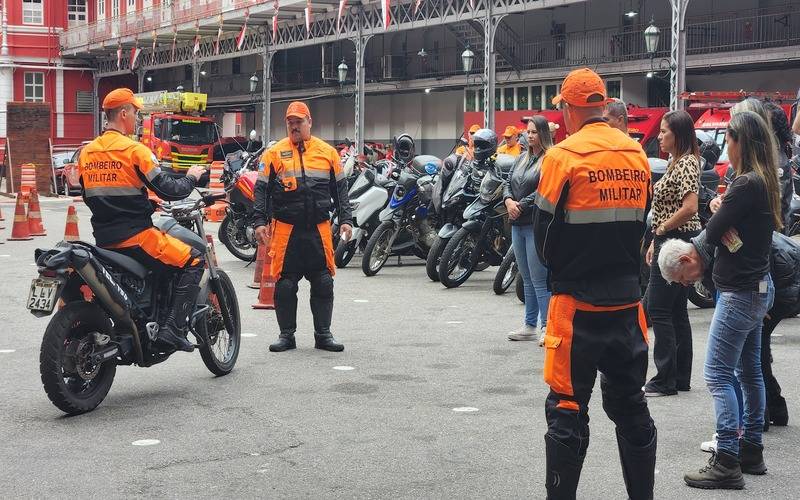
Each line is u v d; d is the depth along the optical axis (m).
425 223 14.08
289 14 41.81
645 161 4.47
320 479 5.20
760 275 5.14
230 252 15.38
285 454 5.64
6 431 6.11
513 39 40.91
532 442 5.87
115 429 6.15
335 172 8.68
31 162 35.66
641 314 4.48
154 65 55.62
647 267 9.75
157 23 50.44
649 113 28.36
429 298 11.75
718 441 5.14
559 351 4.39
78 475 5.26
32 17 61.41
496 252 12.51
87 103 63.09
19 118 35.47
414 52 46.69
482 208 12.20
